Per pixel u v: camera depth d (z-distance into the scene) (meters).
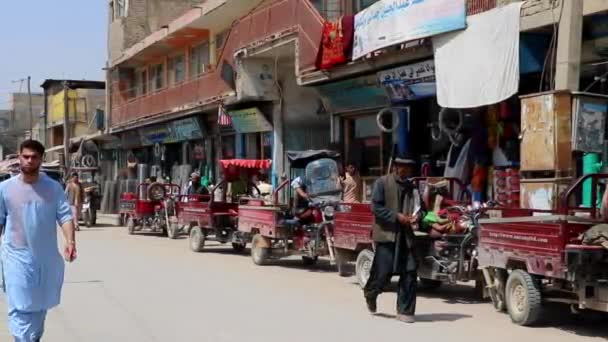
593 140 12.02
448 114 16.06
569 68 11.98
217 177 31.52
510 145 15.23
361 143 21.48
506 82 13.47
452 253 10.69
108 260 16.47
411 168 9.27
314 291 11.89
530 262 8.89
